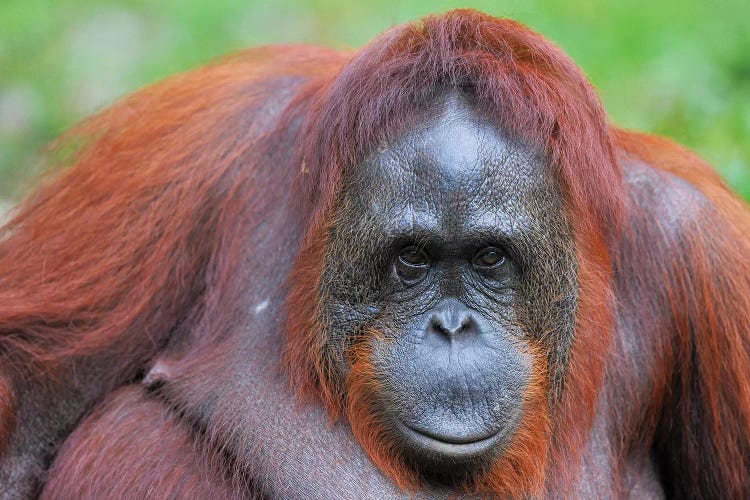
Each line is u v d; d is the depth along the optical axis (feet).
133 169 34.12
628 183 33.35
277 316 31.63
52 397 33.12
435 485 30.17
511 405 28.48
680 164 35.55
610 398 32.55
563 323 29.86
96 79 63.57
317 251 30.01
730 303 32.96
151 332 33.12
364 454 30.12
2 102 63.21
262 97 34.27
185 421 31.30
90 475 30.99
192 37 65.98
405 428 28.76
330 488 30.04
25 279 33.78
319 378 30.37
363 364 29.25
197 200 32.86
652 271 32.94
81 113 61.67
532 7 64.49
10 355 32.78
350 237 29.07
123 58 65.00
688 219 33.04
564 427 31.09
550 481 31.19
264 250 32.30
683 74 56.39
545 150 28.78
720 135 50.34
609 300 31.35
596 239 30.78
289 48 38.42
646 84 56.44
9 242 35.12
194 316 33.06
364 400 29.43
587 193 30.09
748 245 33.53
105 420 31.60
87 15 68.08
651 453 34.88
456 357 28.17
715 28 61.87
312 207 30.42
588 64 59.31
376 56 29.84
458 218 27.96
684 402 33.71
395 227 28.25
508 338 28.73
